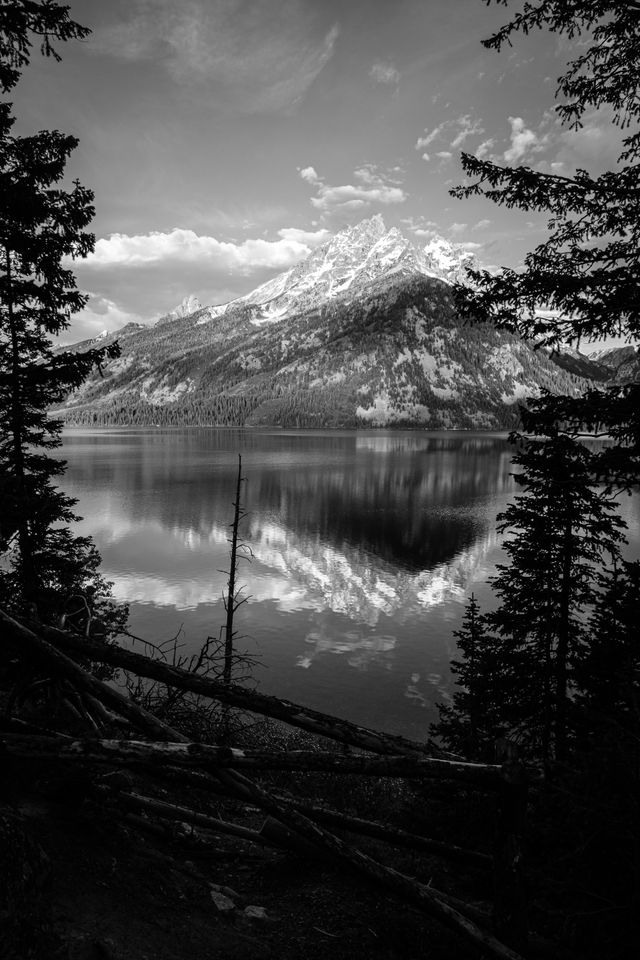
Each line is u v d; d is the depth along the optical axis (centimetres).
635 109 700
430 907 332
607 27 643
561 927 390
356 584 5438
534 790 445
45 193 1234
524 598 1144
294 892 467
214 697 332
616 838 392
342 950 390
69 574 1533
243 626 4166
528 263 732
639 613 891
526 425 783
